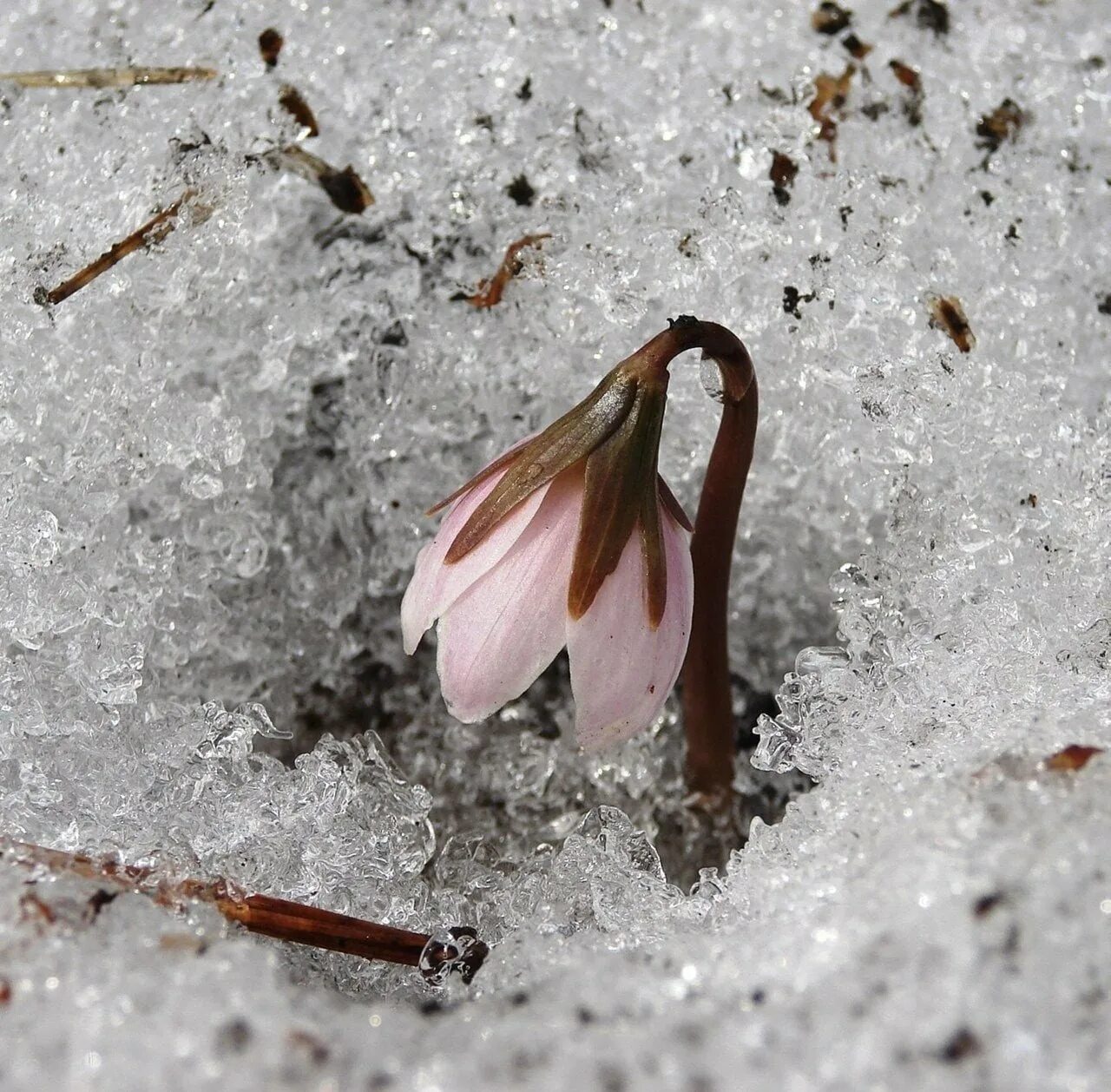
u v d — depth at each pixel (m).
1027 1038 0.28
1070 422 0.33
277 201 0.34
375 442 0.34
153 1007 0.29
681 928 0.30
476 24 0.34
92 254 0.33
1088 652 0.32
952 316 0.33
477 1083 0.29
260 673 0.34
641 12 0.35
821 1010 0.29
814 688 0.32
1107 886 0.29
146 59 0.34
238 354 0.33
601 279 0.33
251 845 0.31
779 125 0.34
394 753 0.34
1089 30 0.35
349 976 0.31
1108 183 0.34
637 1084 0.28
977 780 0.30
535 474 0.31
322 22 0.34
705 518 0.32
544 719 0.34
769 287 0.33
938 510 0.32
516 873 0.32
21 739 0.31
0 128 0.33
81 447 0.32
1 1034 0.29
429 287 0.34
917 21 0.35
